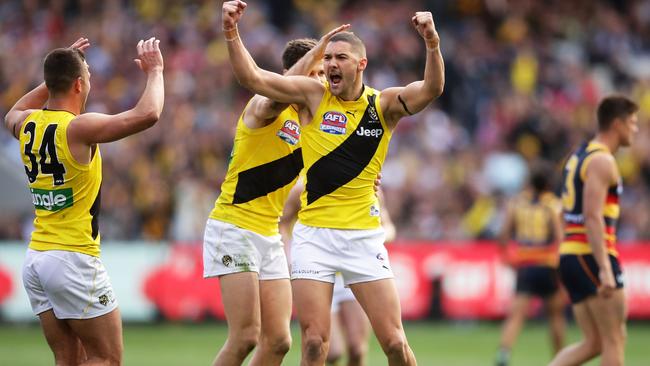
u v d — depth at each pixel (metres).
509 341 26.72
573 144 46.06
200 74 46.72
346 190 15.91
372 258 15.95
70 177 15.00
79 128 14.86
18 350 29.03
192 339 32.47
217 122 43.62
